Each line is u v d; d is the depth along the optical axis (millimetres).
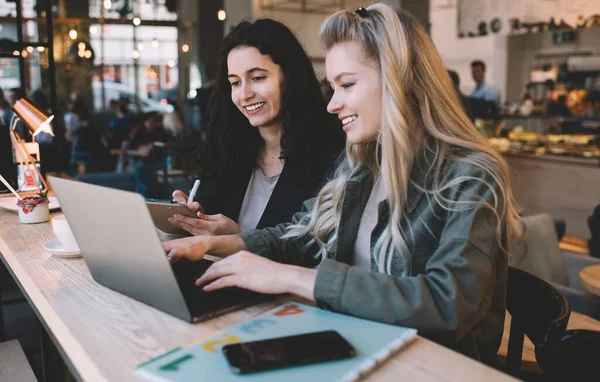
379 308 975
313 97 1869
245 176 1995
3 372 1644
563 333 1230
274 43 1788
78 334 937
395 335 908
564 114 5789
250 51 1790
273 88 1808
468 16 7324
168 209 1509
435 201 1141
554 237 2873
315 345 839
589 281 2582
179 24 13953
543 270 2795
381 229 1250
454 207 1081
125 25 13078
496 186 1089
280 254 1425
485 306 1073
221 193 2006
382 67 1147
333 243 1365
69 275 1278
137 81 14391
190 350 849
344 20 1184
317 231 1425
